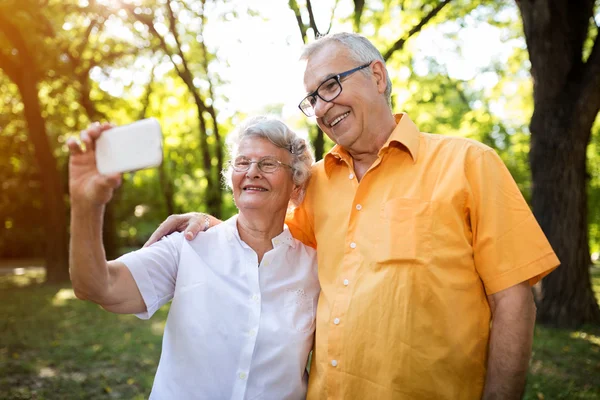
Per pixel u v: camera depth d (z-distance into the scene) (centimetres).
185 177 2586
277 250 212
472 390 188
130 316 865
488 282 186
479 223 187
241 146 213
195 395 196
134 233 2925
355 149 211
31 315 871
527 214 186
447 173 193
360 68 205
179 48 1277
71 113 1596
